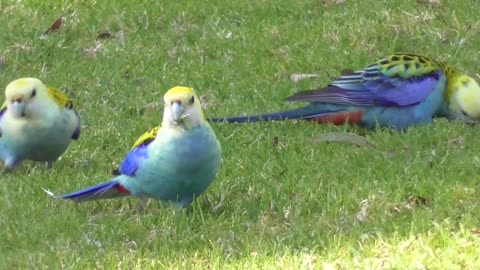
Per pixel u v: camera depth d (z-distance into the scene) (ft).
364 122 40.06
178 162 31.35
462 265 29.32
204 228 32.45
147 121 42.24
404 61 40.06
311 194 34.32
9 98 36.14
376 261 29.86
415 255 29.84
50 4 54.85
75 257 30.66
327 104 40.06
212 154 31.65
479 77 45.09
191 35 50.98
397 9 51.47
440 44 48.60
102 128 41.78
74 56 49.80
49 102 36.52
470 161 36.22
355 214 32.96
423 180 34.83
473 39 48.65
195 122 31.17
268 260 29.99
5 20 53.26
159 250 31.14
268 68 46.88
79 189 35.60
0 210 34.01
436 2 51.80
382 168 36.09
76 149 39.68
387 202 33.53
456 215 32.55
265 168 36.65
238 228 32.32
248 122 40.81
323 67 47.06
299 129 40.24
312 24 51.11
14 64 49.29
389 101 39.52
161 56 49.19
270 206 33.73
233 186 35.01
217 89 45.27
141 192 32.76
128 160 32.42
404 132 39.73
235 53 48.85
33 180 36.35
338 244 30.66
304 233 31.65
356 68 46.88
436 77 39.88
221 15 52.60
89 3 54.80
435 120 40.40
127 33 51.62
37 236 32.27
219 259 30.14
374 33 49.55
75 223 32.94
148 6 53.88
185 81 46.42
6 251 31.42
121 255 30.91
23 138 36.50
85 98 45.29
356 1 52.75
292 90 44.57
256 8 53.06
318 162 36.91
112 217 33.32
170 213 32.96
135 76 47.57
